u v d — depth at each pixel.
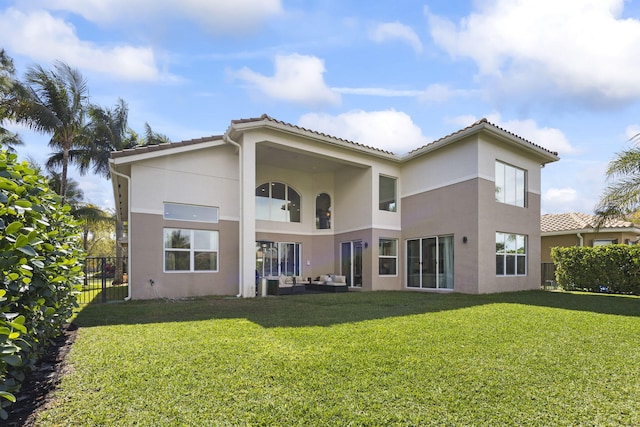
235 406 3.19
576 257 15.05
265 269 16.97
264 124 12.58
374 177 15.91
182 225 12.43
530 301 10.35
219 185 13.22
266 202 17.33
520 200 14.83
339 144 14.38
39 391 3.51
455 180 13.88
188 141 12.52
